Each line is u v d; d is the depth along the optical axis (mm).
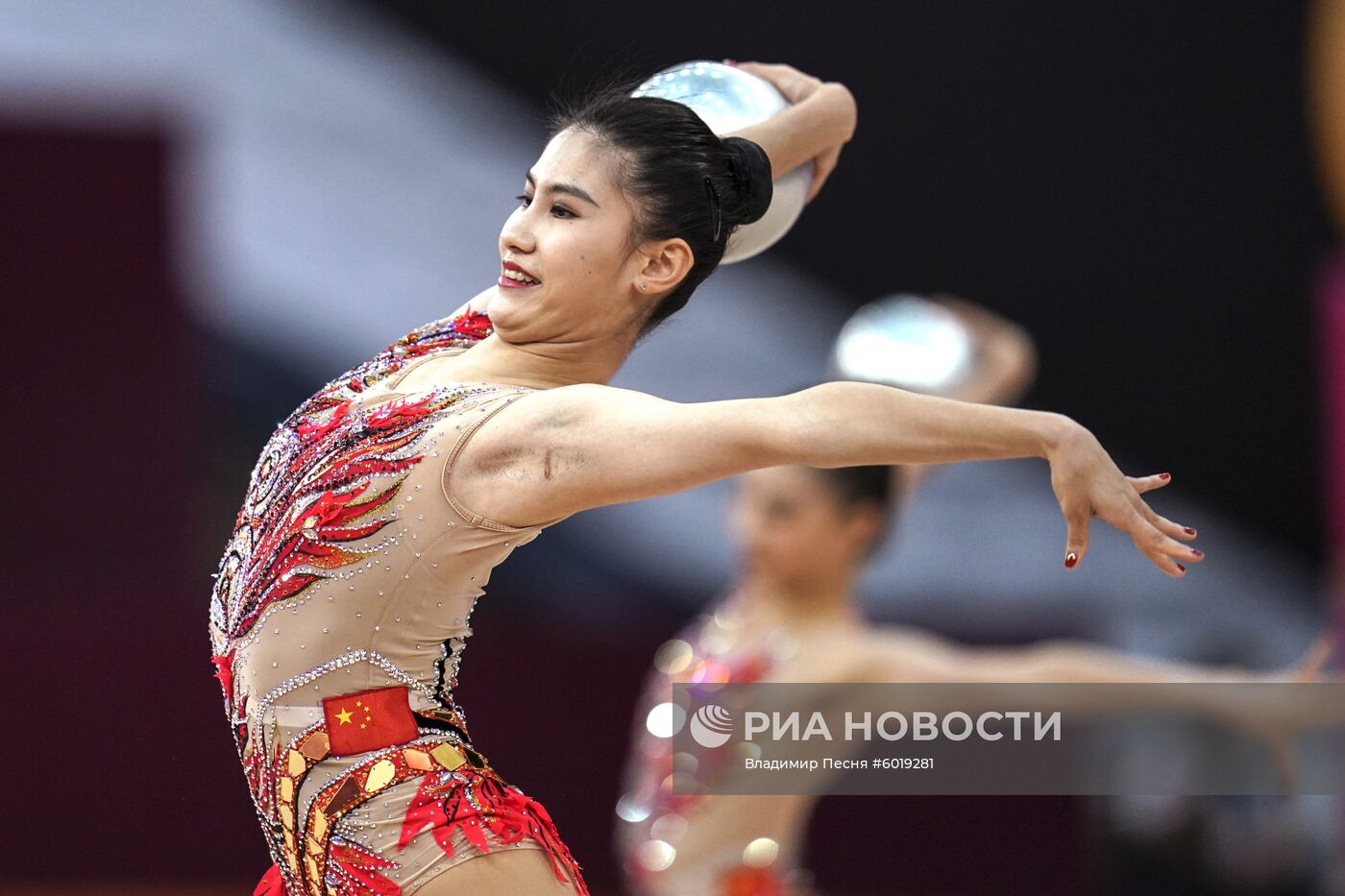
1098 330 26203
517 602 23516
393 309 25531
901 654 11602
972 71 26109
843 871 18484
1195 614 24266
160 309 19891
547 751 19062
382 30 27516
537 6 27156
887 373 13031
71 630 18875
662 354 26031
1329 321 24359
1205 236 26078
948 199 26234
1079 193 26141
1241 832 14828
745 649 11898
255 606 6691
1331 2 25547
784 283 26406
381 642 6570
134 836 18766
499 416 6363
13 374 19531
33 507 19484
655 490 6016
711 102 7922
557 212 6816
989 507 24688
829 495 11922
